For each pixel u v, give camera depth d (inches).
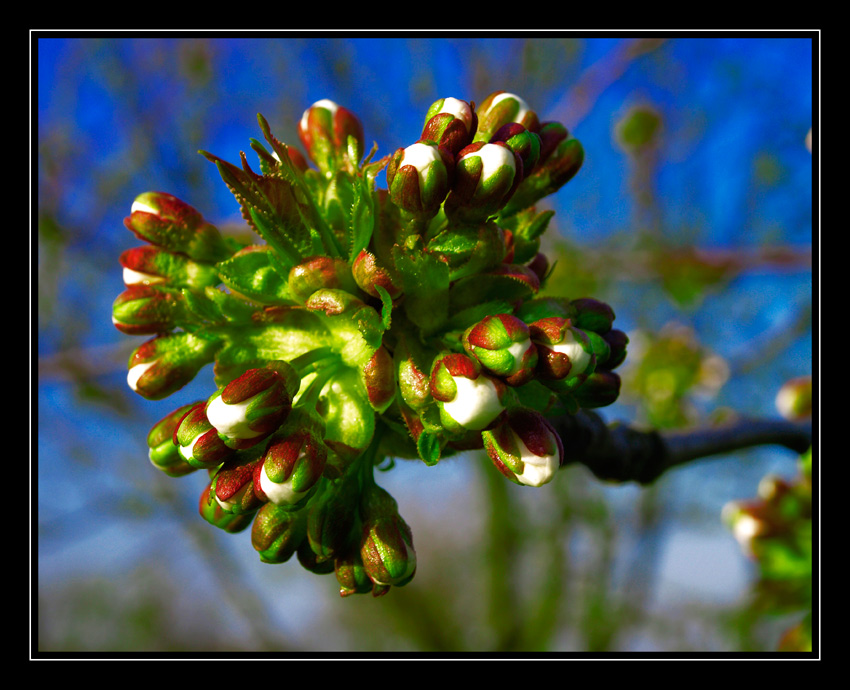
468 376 8.0
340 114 9.0
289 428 8.3
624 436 9.7
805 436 10.7
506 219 8.8
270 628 25.1
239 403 8.2
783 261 17.0
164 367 8.7
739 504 12.5
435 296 8.3
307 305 8.3
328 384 8.5
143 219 8.8
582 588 25.8
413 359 8.3
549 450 8.2
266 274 8.5
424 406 8.3
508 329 8.1
